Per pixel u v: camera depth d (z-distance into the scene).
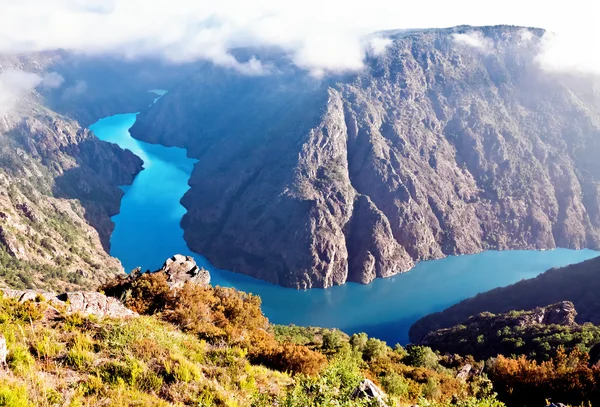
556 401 34.97
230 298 43.34
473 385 39.53
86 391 16.89
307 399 16.89
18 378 16.33
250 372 23.06
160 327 26.56
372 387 20.34
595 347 71.81
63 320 23.34
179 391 18.75
